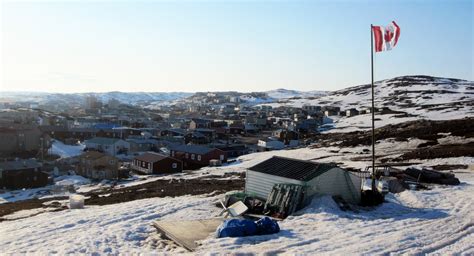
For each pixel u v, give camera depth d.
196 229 16.72
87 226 19.45
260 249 13.50
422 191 25.89
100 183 59.56
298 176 21.56
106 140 94.25
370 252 13.19
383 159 51.97
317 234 15.79
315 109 177.75
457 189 26.70
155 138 111.50
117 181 60.91
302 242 14.51
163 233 16.77
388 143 67.12
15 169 59.62
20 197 51.72
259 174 23.22
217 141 112.06
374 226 17.14
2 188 58.75
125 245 15.41
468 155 46.00
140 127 136.12
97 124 129.88
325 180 21.59
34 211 29.48
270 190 22.39
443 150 51.12
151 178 59.53
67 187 55.53
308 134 115.25
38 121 125.81
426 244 14.29
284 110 190.62
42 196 49.47
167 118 172.75
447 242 14.59
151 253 13.53
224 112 199.62
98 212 23.08
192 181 42.75
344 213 19.72
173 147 83.62
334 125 130.25
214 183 38.19
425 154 49.75
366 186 26.78
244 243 14.53
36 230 19.08
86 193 44.03
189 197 27.67
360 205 22.08
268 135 125.12
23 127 91.31
